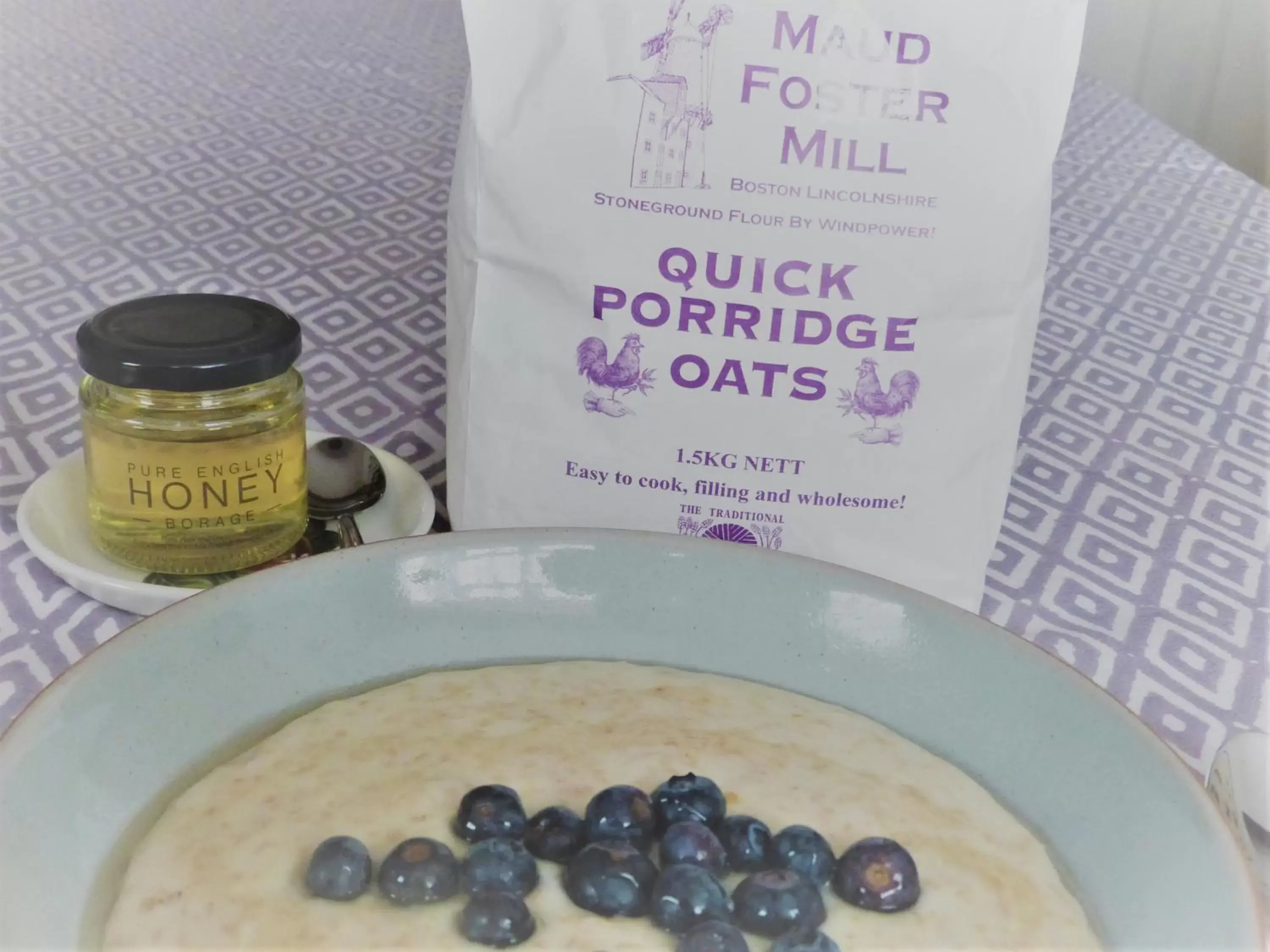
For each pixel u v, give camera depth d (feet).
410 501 2.64
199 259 3.95
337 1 7.54
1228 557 2.77
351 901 1.70
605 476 2.36
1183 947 1.54
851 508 2.35
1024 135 2.17
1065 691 1.94
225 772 1.90
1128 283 4.34
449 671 2.15
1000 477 2.39
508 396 2.33
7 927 1.45
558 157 2.19
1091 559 2.72
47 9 6.88
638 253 2.22
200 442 2.26
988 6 2.11
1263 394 3.60
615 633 2.21
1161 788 1.74
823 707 2.12
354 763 1.94
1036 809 1.93
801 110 2.14
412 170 4.93
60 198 4.37
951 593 2.41
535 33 2.15
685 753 1.99
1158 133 6.00
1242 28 8.79
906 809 1.92
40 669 2.12
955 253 2.21
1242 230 4.91
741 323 2.25
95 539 2.39
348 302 3.74
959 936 1.71
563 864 1.76
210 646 1.94
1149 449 3.24
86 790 1.72
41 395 3.08
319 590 2.06
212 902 1.69
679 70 2.14
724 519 2.37
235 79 5.91
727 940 1.58
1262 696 2.30
